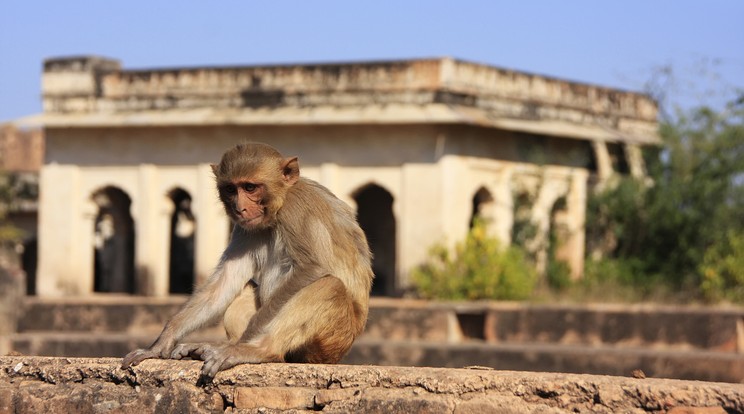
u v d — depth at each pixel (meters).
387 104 22.33
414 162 22.17
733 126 25.23
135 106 24.30
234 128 23.45
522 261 21.81
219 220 23.66
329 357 6.05
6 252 27.72
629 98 26.62
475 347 17.02
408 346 17.36
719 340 17.11
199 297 6.40
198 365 5.91
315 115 22.36
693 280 22.34
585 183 25.22
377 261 27.03
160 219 24.23
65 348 18.02
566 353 16.44
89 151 24.70
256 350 5.84
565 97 24.81
